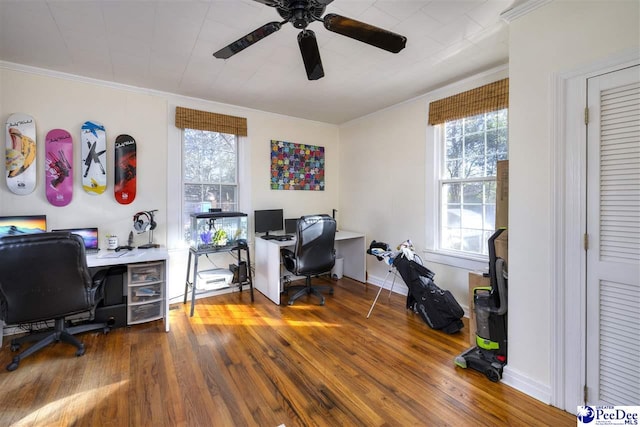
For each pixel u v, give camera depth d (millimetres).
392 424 1509
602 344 1486
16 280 1900
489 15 1844
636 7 1337
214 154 3553
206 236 3205
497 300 1945
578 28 1505
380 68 2580
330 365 2035
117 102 2906
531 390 1706
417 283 2734
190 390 1767
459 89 2879
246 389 1779
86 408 1614
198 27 1946
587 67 1479
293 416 1562
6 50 2242
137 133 3010
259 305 3184
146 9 1756
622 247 1421
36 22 1875
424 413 1587
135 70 2596
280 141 3979
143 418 1543
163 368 1995
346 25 1472
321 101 3441
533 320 1706
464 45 2203
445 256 3041
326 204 4449
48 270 1972
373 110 3805
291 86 2979
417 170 3346
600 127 1459
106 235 2869
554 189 1598
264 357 2137
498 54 2342
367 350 2242
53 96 2619
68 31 1983
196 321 2766
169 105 3182
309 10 1369
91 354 2172
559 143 1575
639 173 1364
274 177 3932
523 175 1729
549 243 1626
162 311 2783
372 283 3961
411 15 1838
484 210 2811
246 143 3695
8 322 1963
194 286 2934
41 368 1988
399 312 2990
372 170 3949
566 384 1588
